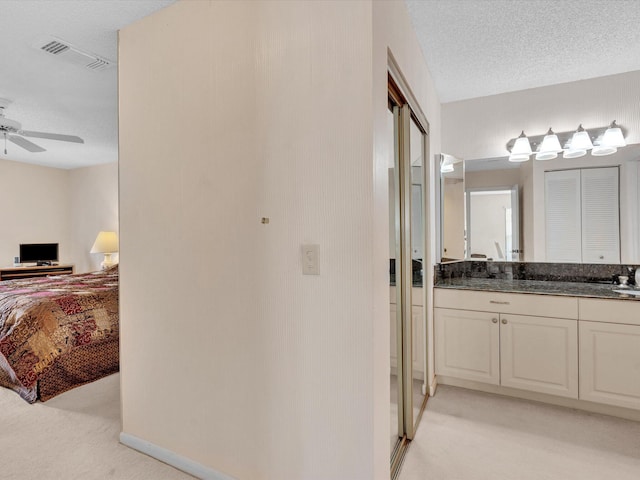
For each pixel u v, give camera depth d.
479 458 1.78
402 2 1.67
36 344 2.50
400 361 1.96
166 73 1.74
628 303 2.08
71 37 1.99
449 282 2.81
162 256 1.75
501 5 1.78
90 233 5.48
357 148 1.25
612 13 1.84
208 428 1.62
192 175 1.65
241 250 1.51
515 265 2.90
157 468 1.73
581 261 2.71
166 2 1.70
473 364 2.52
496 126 2.90
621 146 2.52
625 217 2.57
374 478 1.24
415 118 2.17
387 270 1.39
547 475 1.65
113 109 3.10
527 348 2.35
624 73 2.52
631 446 1.88
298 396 1.38
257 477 1.49
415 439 1.95
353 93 1.25
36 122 3.44
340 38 1.28
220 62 1.57
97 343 2.85
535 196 2.83
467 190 3.01
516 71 2.49
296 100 1.37
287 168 1.39
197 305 1.64
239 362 1.52
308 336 1.35
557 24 1.93
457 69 2.46
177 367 1.71
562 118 2.70
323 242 1.31
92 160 5.10
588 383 2.19
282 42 1.40
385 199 1.36
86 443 1.95
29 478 1.67
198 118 1.63
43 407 2.37
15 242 5.14
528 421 2.13
